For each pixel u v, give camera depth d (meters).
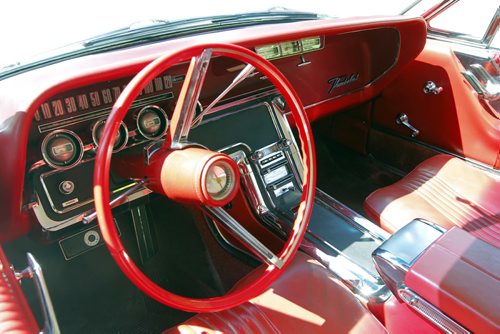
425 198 1.59
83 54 1.39
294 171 1.59
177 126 0.95
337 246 1.37
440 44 1.97
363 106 2.32
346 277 1.26
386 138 2.29
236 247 1.71
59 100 1.12
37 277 0.90
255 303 1.11
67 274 1.63
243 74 1.04
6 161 1.02
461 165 1.72
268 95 1.60
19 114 0.98
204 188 0.83
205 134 1.44
